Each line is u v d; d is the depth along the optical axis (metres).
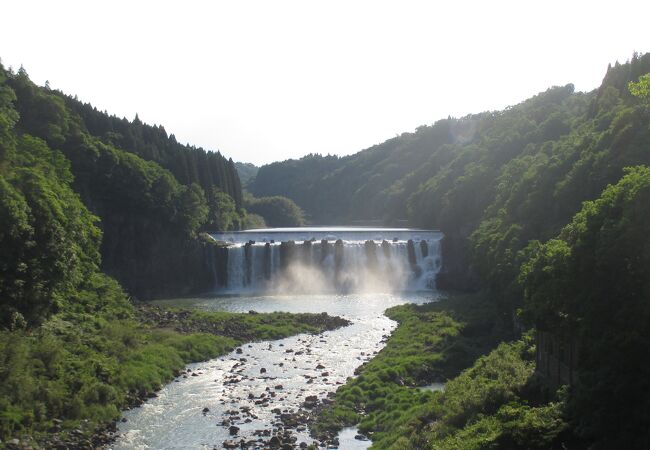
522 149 134.62
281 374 53.66
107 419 40.78
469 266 111.75
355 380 49.62
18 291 46.62
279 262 118.44
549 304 34.31
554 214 77.69
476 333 65.25
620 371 26.67
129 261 108.88
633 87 47.72
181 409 43.91
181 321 73.12
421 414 37.03
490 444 28.00
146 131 150.62
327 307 92.69
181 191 120.38
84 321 55.59
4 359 38.97
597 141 76.88
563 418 28.23
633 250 28.83
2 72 101.94
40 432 36.41
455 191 132.62
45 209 51.53
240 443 36.94
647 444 23.92
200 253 118.75
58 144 105.25
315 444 36.53
